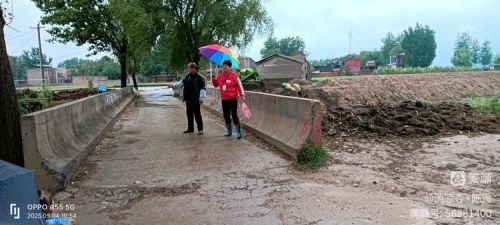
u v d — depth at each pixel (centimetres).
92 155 848
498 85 4309
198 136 1056
